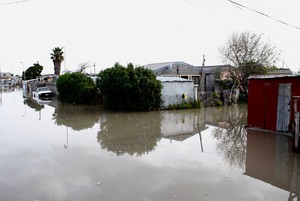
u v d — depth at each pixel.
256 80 13.23
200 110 22.00
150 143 10.95
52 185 6.50
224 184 6.61
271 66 30.34
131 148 10.09
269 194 6.06
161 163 8.25
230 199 5.79
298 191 6.22
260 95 13.05
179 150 9.90
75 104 26.70
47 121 16.28
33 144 10.46
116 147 10.21
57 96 33.72
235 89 28.22
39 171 7.45
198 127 14.78
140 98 20.64
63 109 22.36
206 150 9.91
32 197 5.87
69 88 28.41
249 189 6.33
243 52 29.39
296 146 9.20
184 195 5.96
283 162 8.34
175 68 31.56
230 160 8.62
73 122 15.98
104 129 13.86
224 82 31.09
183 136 12.45
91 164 8.08
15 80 91.62
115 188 6.32
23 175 7.14
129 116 18.42
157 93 21.05
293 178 7.02
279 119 12.13
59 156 8.89
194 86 23.42
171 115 19.06
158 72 30.88
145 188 6.32
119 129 13.92
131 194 5.99
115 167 7.82
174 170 7.60
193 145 10.72
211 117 18.39
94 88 25.45
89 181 6.75
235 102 27.50
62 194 6.00
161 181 6.76
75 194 6.00
